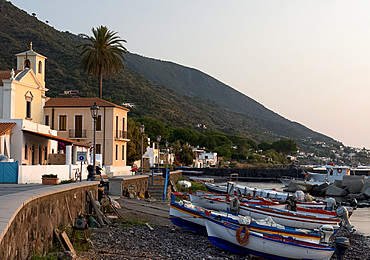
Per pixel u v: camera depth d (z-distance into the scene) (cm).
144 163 9319
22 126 3866
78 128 6412
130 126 8338
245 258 2092
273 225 2288
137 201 3516
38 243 1493
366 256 2320
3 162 2986
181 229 2594
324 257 2012
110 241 2016
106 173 5156
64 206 1936
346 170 8875
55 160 4622
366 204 5419
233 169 13050
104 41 7506
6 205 1248
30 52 5644
